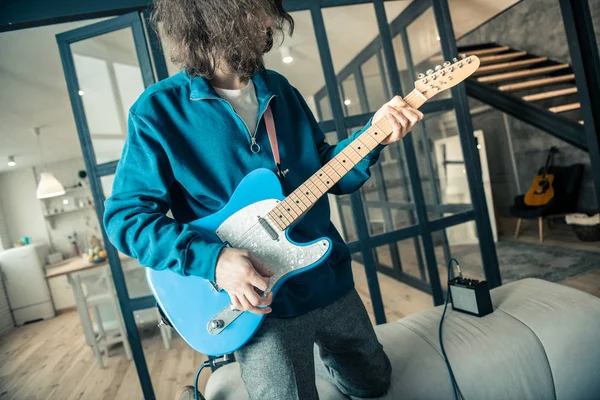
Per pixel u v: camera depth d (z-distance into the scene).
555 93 4.35
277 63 2.38
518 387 1.33
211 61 0.97
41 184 5.61
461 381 1.32
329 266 1.11
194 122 0.99
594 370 1.40
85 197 7.48
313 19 2.41
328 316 1.08
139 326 2.44
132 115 0.98
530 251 4.22
